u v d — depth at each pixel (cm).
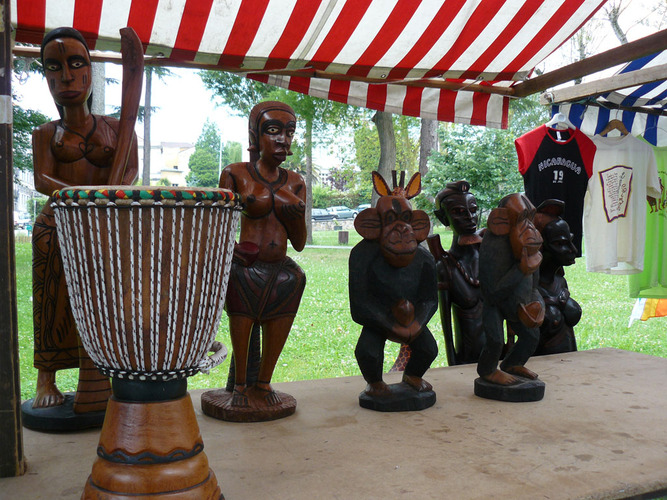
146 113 1519
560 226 357
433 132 1105
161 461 158
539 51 358
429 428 245
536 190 401
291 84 351
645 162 439
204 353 173
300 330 656
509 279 289
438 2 299
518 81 392
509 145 789
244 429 245
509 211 290
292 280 265
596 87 392
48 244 234
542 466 202
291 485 186
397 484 186
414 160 1975
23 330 612
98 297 159
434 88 380
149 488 155
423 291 283
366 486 185
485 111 396
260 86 1219
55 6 272
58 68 226
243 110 1246
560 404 281
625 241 441
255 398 264
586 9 323
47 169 235
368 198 3497
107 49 304
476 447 221
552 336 400
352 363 535
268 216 262
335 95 359
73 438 230
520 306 292
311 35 312
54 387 251
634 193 438
